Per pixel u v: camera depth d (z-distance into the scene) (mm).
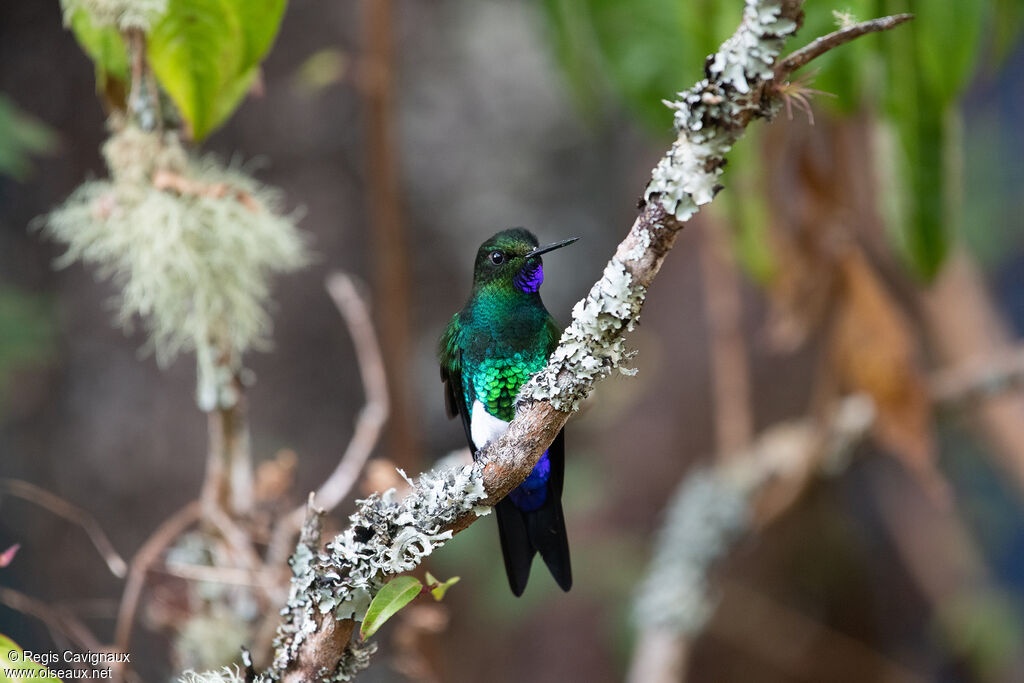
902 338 7680
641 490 11828
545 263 12359
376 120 8312
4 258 10812
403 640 7051
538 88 12156
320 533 4031
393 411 8570
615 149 12883
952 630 12797
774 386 11484
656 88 6395
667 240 3590
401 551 3861
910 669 13180
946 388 8656
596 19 6367
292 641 3930
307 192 11094
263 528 6195
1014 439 10836
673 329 12242
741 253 7816
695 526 9445
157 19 4906
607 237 12812
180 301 5598
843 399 9203
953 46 5707
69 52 10609
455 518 3904
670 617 9156
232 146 11000
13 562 10680
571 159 12414
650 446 11984
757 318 11484
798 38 5625
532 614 11578
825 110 6926
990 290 13938
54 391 10750
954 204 6363
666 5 6273
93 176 10633
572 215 12539
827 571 12492
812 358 11461
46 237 10688
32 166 10633
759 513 9508
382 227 8469
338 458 11000
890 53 5883
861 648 12312
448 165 12141
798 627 12055
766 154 7582
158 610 6238
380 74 8211
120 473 10625
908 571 13438
